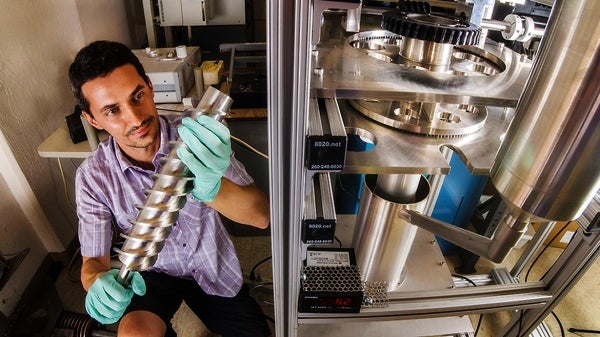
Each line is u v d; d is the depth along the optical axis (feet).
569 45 1.12
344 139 1.68
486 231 5.42
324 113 2.02
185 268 3.84
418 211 3.01
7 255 4.23
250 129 4.84
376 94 1.96
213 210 3.64
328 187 2.36
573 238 2.84
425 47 2.36
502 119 2.53
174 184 1.63
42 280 4.82
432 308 2.80
